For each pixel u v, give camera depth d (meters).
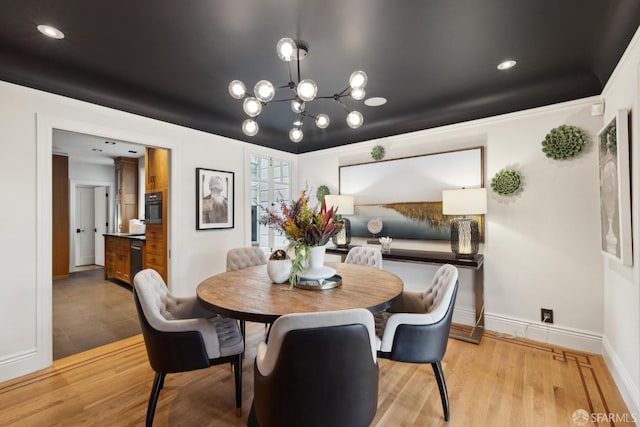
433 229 3.43
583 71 2.22
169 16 1.61
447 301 1.75
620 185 1.84
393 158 3.75
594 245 2.54
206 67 2.20
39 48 1.92
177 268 3.25
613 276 2.23
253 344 2.75
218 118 3.33
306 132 3.98
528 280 2.84
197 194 3.42
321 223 1.98
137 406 1.86
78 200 6.90
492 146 3.05
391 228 3.75
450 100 2.82
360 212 4.04
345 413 1.14
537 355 2.51
